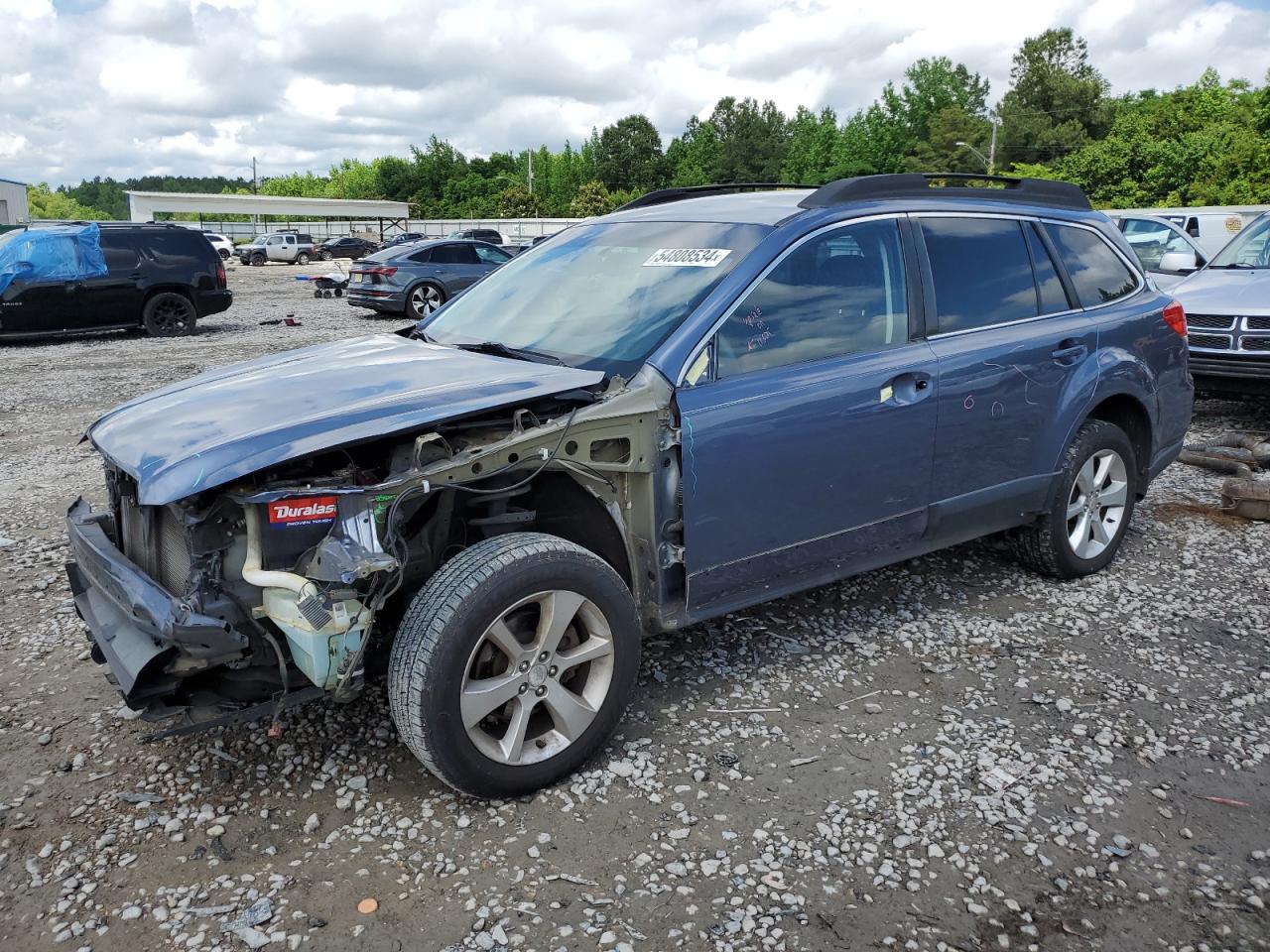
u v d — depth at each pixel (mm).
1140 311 4789
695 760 3176
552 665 2920
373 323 17422
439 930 2418
